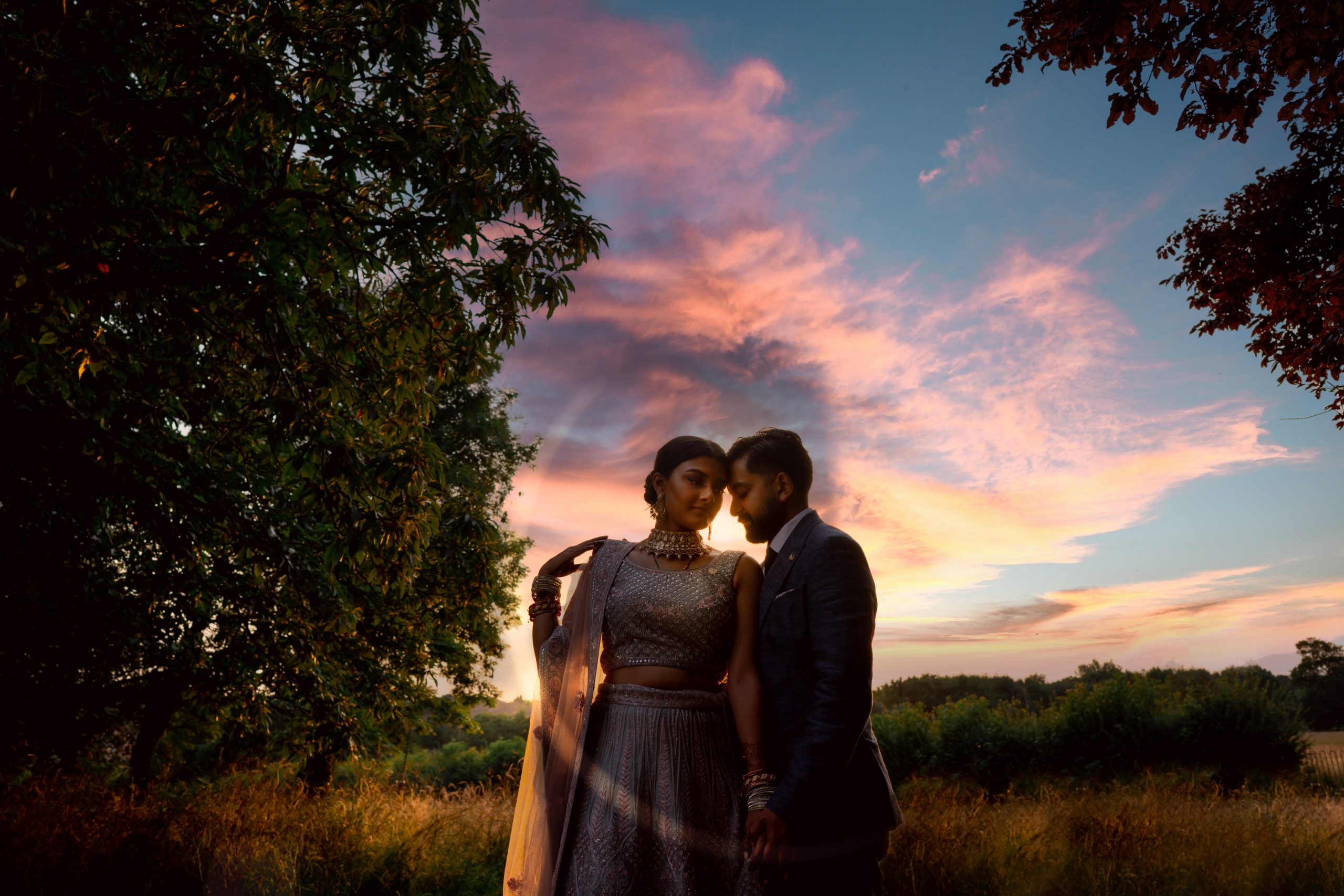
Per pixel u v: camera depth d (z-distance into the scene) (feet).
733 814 7.03
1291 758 49.42
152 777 37.45
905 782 49.26
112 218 16.65
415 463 19.01
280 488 27.04
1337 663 166.71
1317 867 19.62
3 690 29.71
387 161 17.40
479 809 26.61
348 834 22.94
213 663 30.30
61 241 16.56
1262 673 55.16
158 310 18.93
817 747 6.24
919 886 18.35
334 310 22.11
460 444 53.52
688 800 6.92
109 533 26.21
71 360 17.31
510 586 53.67
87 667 30.35
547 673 7.72
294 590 25.75
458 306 21.15
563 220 19.25
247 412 22.06
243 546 24.72
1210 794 32.35
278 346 19.27
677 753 7.04
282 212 17.28
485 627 52.31
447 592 35.60
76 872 18.93
